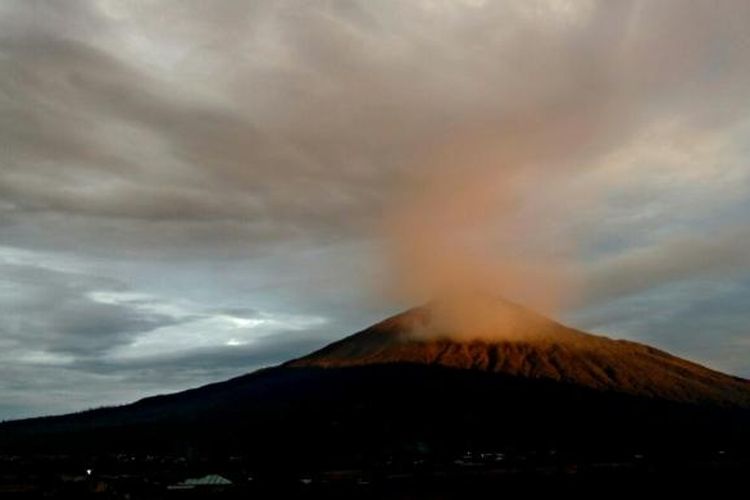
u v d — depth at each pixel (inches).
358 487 5073.8
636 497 4507.9
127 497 4653.1
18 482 5433.1
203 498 4611.2
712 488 4793.3
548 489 4909.0
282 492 4857.3
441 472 6245.1
